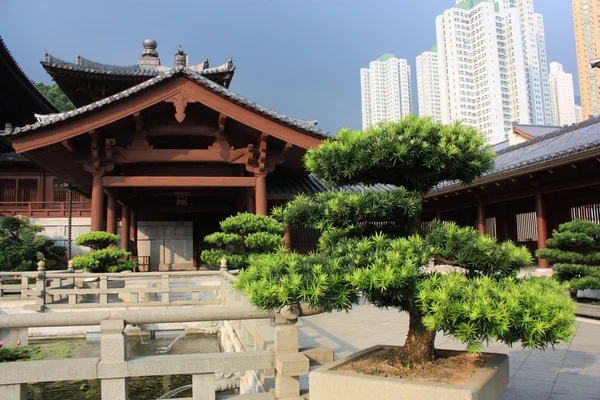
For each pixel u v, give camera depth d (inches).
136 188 791.7
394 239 144.4
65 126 566.3
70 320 167.2
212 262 512.4
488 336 113.4
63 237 1052.5
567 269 379.6
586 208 616.1
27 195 1136.8
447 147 142.7
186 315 173.6
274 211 161.3
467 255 139.2
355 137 153.3
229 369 175.3
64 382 354.0
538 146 739.4
